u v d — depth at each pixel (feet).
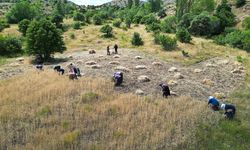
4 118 93.09
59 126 88.58
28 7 344.69
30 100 106.22
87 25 311.06
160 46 215.92
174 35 248.93
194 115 100.12
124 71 148.66
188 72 158.20
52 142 78.89
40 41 182.50
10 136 82.74
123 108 101.91
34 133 84.38
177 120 96.43
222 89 133.69
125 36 255.09
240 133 91.91
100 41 238.27
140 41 223.92
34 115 95.35
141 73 147.43
